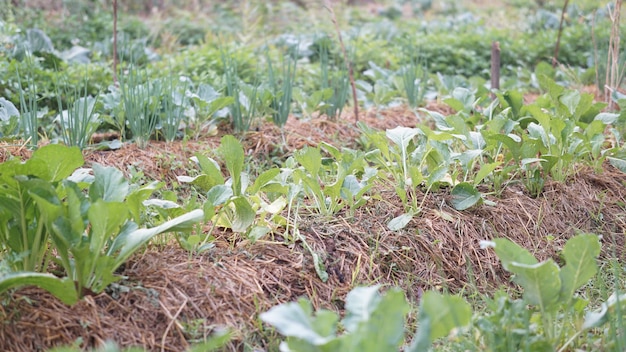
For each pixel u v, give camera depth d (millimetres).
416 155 3928
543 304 2586
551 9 11172
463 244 3580
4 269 2678
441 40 8320
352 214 3551
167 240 3154
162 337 2697
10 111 4508
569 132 4062
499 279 3521
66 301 2584
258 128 4949
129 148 4406
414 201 3627
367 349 2064
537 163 4094
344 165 3506
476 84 6156
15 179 2645
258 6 9961
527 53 8164
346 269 3270
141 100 4500
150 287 2850
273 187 3367
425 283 3369
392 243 3455
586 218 4023
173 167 4246
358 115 5617
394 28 9633
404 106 5926
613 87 5215
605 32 8211
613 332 2531
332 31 9148
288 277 3111
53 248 3092
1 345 2527
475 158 4117
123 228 2826
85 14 9180
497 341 2506
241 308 2895
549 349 2477
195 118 4754
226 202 3104
